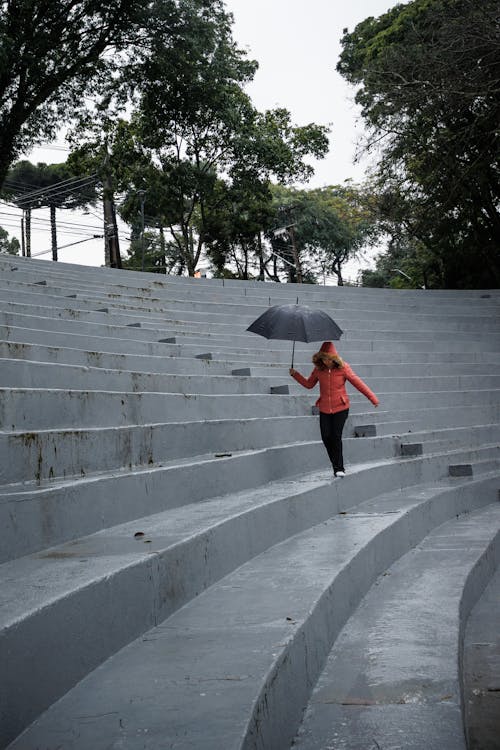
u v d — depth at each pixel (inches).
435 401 588.4
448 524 388.5
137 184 1414.9
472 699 186.9
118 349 406.0
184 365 419.5
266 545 254.2
